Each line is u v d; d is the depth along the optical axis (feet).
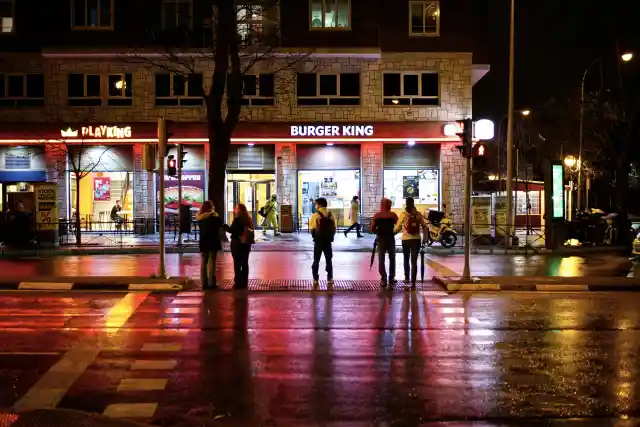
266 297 43.01
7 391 22.06
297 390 22.45
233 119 80.43
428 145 102.58
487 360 26.73
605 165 120.47
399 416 19.84
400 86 101.60
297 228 102.01
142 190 100.58
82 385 22.84
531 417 19.81
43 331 31.94
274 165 102.47
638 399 21.59
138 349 28.32
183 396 21.67
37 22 100.01
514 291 46.16
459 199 101.60
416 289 46.83
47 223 80.28
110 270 57.47
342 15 101.24
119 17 100.07
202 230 46.06
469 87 101.50
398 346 29.19
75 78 100.68
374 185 101.55
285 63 99.55
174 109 100.12
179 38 98.12
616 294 45.14
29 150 100.68
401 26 101.35
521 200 131.34
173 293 44.57
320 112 100.68
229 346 29.01
